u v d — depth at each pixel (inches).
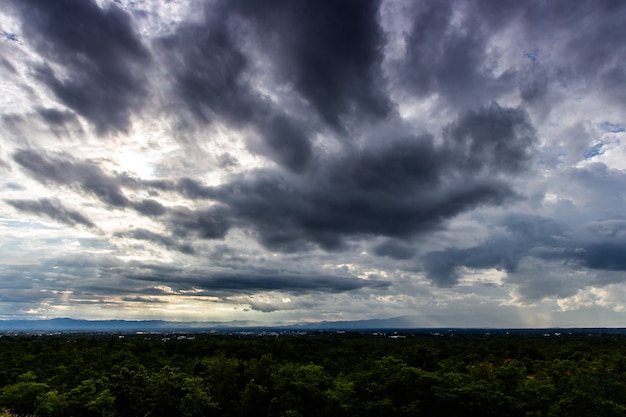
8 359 3129.9
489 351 4424.2
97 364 2893.7
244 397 2237.9
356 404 2203.5
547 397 2241.6
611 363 2906.0
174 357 3385.8
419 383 2247.8
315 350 4136.3
